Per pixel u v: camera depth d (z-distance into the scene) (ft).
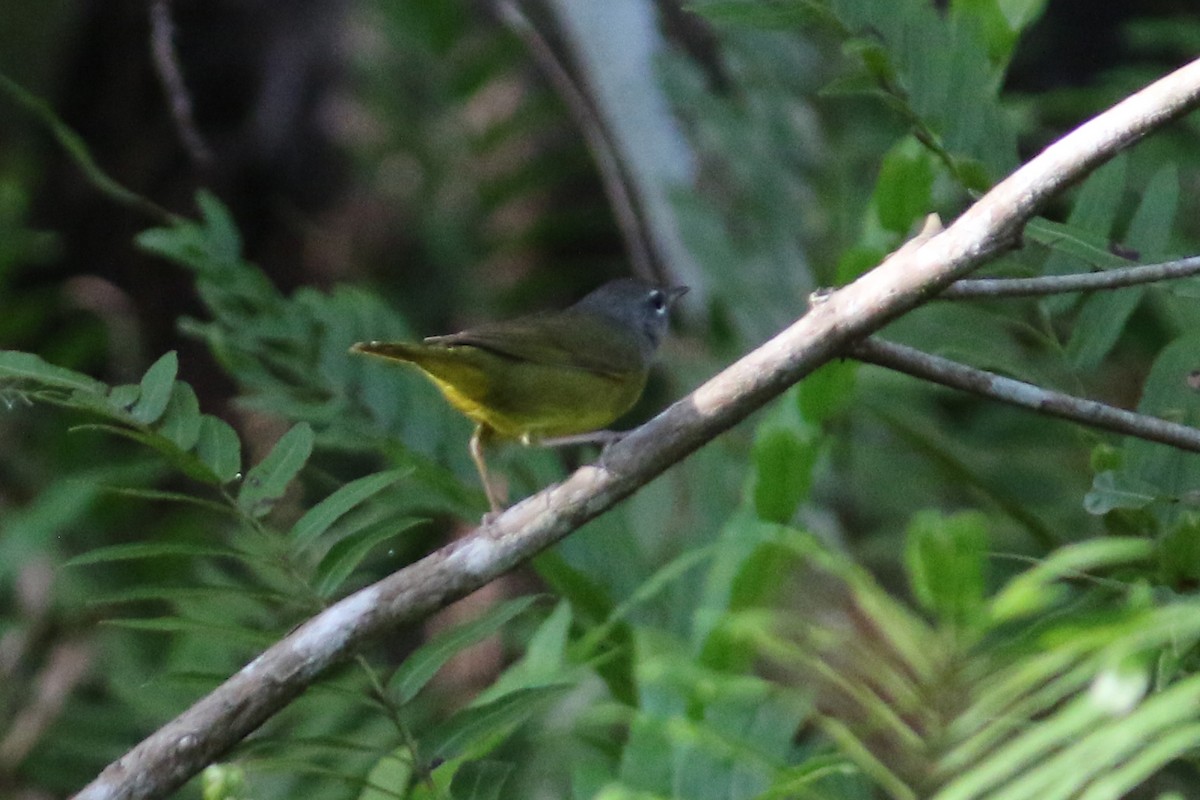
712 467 31.48
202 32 48.34
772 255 38.75
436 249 51.06
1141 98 19.54
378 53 51.80
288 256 48.83
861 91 25.68
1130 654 17.08
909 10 25.80
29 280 49.03
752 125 40.40
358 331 33.42
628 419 45.80
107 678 37.52
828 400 25.43
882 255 26.81
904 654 18.75
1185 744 16.02
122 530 42.16
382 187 51.39
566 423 29.86
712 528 30.48
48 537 35.88
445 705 36.91
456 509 30.99
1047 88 50.34
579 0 41.63
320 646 20.31
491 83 54.80
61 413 45.14
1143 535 23.52
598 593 28.14
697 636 24.23
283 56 48.55
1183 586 21.40
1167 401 24.80
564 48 43.55
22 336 47.47
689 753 21.81
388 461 36.24
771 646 20.97
